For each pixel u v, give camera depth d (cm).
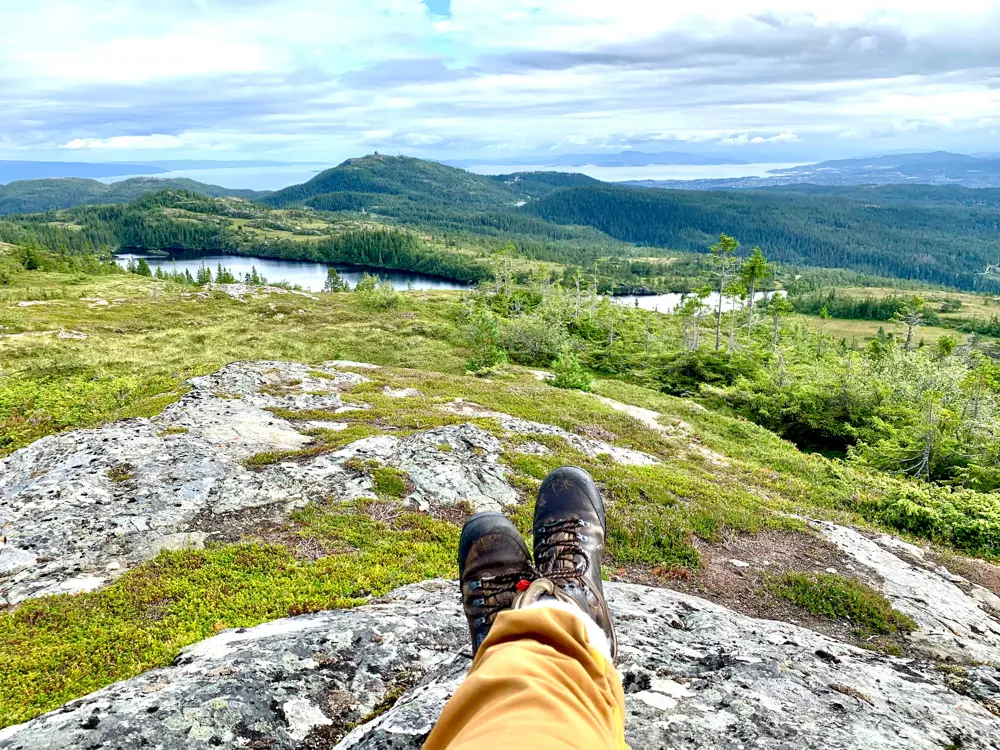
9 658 664
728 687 488
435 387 2573
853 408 3956
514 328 6631
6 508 1001
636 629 634
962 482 2786
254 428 1578
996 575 1282
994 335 15975
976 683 607
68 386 2850
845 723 447
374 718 457
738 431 2877
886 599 1007
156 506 1039
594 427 2227
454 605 720
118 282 11262
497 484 1303
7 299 7788
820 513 1571
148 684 486
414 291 13512
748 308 10012
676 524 1241
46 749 393
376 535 1037
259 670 504
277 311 7356
